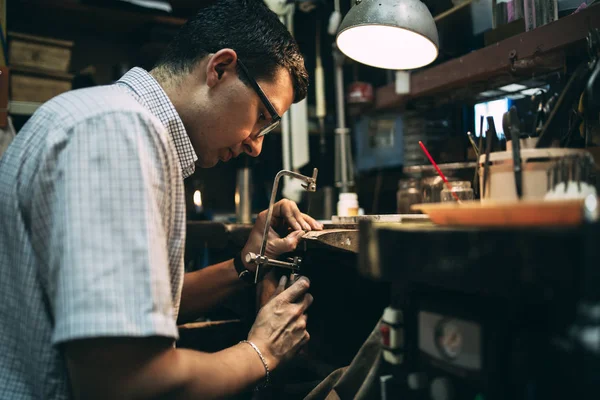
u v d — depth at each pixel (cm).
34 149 79
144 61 247
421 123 196
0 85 167
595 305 42
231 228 165
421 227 61
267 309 99
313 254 137
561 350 46
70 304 68
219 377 83
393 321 70
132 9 227
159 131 82
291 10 218
